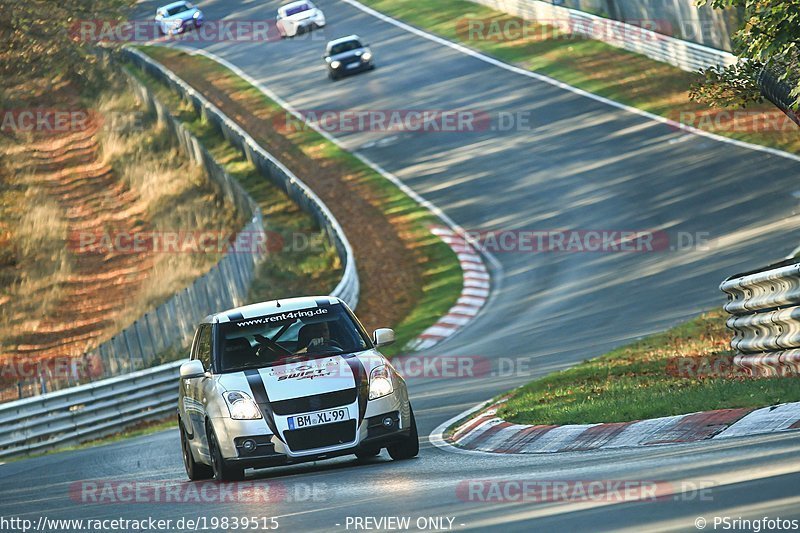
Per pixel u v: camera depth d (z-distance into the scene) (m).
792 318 42.47
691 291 85.12
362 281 117.81
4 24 115.12
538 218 123.62
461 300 104.56
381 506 29.58
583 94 161.38
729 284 48.19
